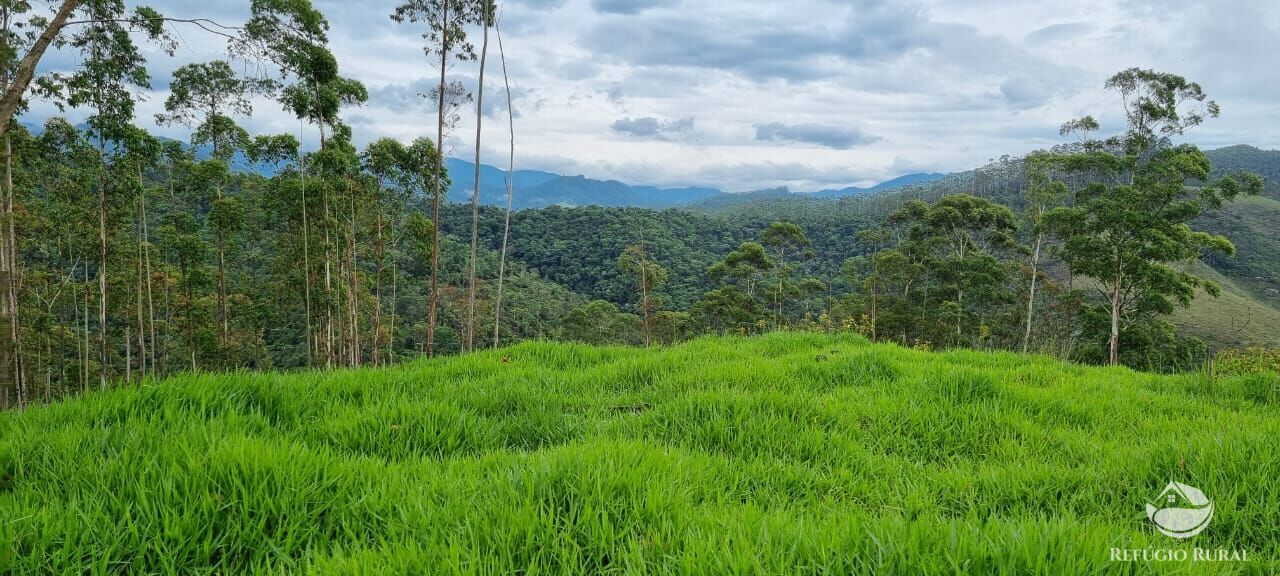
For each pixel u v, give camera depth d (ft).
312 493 7.57
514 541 6.69
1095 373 21.09
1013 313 124.36
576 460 8.68
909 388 15.62
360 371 17.43
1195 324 192.24
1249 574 6.73
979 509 8.84
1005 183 369.91
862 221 403.54
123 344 132.77
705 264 356.59
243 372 14.05
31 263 93.50
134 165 76.38
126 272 103.65
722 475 9.69
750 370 18.38
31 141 62.03
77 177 75.31
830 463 10.92
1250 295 273.95
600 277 341.00
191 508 6.83
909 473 10.46
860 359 18.88
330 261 97.30
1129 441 12.07
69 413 10.85
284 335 143.74
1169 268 83.61
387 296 182.29
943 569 5.73
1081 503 8.81
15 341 78.18
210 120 83.87
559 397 15.88
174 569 6.20
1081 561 5.78
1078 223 85.66
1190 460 9.43
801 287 158.61
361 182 93.81
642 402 15.81
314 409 12.94
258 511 7.07
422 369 18.58
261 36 60.13
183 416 10.69
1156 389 18.20
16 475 8.22
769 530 6.75
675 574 6.02
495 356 22.29
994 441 12.17
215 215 99.86
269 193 90.38
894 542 6.18
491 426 12.41
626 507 7.48
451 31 61.21
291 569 6.17
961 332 121.70
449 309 180.45
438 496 7.98
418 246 107.04
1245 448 9.56
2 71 32.45
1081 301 105.40
